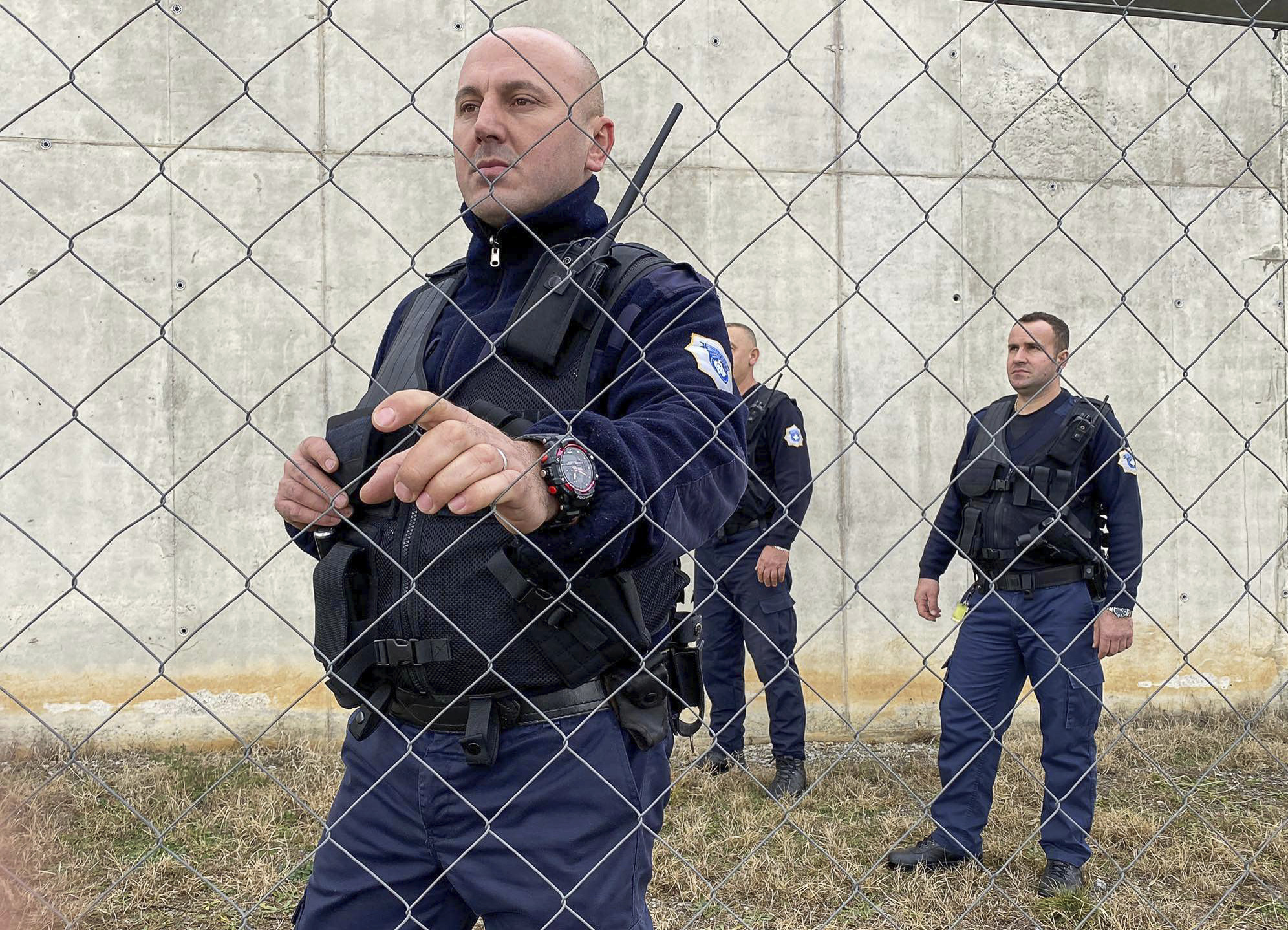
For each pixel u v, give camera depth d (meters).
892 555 4.55
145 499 4.11
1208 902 2.82
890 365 4.55
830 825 3.35
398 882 1.33
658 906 2.80
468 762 1.22
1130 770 3.98
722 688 3.92
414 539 1.24
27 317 4.02
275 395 4.19
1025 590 3.00
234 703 4.16
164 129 4.10
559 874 1.25
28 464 4.02
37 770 3.71
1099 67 4.71
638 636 1.26
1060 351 3.12
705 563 3.89
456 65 4.28
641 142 4.34
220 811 3.38
